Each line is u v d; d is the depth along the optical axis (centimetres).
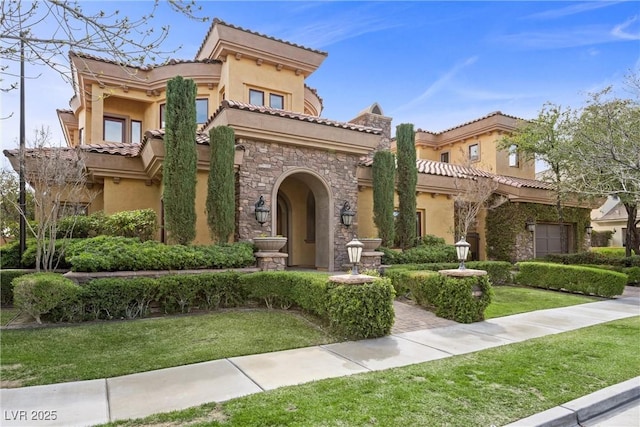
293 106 1820
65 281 811
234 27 1634
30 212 1357
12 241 1316
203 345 661
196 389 476
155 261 976
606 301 1231
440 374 530
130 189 1425
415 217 1661
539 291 1422
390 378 512
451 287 920
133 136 1875
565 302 1195
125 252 951
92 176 1388
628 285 1659
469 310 890
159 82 1794
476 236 2184
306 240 1798
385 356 623
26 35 430
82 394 460
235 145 1260
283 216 1827
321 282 813
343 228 1505
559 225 2264
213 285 962
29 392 466
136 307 880
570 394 469
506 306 1109
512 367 564
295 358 606
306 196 1811
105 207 1381
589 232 2295
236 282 997
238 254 1106
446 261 1591
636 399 493
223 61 1723
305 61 1819
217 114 1331
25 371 533
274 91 1783
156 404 432
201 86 1806
